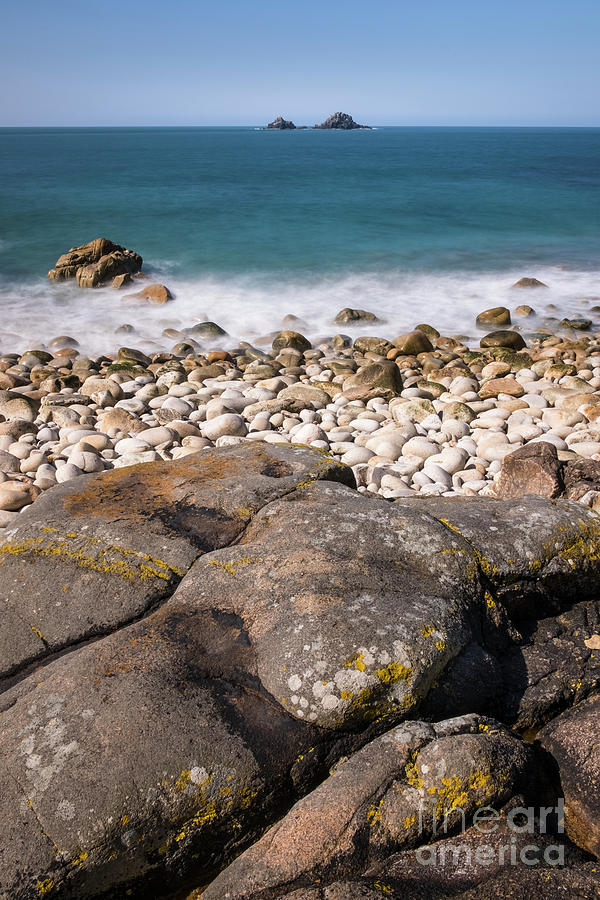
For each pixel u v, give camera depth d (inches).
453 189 1552.7
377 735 116.5
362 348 534.0
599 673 136.9
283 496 167.6
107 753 104.9
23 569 144.4
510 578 147.2
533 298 696.4
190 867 106.9
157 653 120.2
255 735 110.3
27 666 129.3
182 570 143.4
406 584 132.5
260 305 667.4
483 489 257.9
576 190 1529.3
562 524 156.6
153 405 378.6
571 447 299.3
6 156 3139.8
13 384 438.3
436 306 669.3
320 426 345.1
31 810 100.3
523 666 137.1
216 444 308.2
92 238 952.3
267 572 135.6
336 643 117.3
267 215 1149.7
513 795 109.1
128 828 100.9
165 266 810.2
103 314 639.8
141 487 175.0
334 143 5807.1
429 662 117.6
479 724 115.0
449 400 388.8
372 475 275.7
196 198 1363.2
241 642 123.0
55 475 280.7
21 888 95.7
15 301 676.7
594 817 110.3
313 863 99.0
